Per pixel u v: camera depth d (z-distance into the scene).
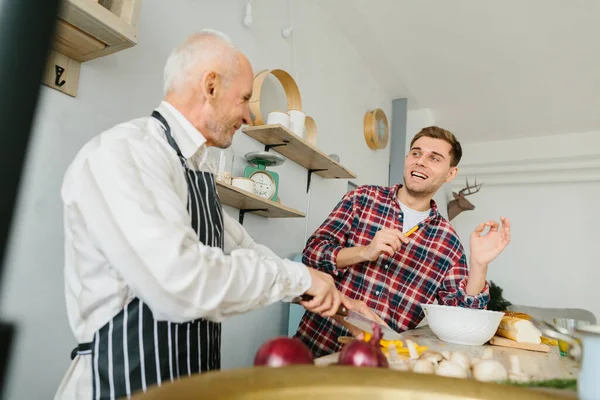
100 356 0.81
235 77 1.03
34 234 1.24
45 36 0.16
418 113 5.04
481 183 6.02
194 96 1.00
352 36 3.60
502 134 5.68
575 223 5.52
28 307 1.22
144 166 0.81
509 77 4.12
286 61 2.69
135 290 0.73
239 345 2.19
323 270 1.63
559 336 0.77
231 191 1.84
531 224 5.77
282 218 2.57
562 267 5.50
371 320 1.00
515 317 1.32
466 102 4.76
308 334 1.69
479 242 1.47
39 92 0.15
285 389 0.39
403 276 1.70
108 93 1.50
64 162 1.34
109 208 0.74
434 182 1.77
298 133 2.35
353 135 3.69
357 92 3.82
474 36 3.51
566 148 5.47
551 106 4.69
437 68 4.05
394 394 0.42
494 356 1.02
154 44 1.70
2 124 0.14
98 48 1.29
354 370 0.45
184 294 0.72
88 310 0.82
